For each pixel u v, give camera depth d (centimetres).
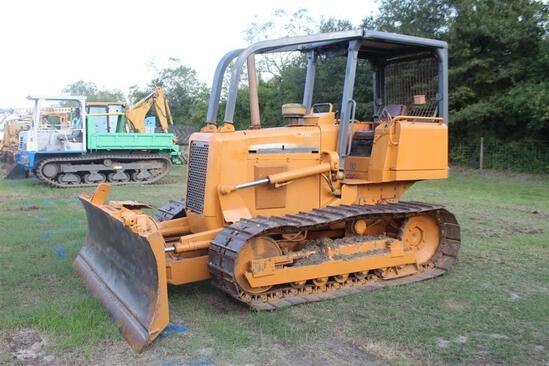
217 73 605
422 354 433
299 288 564
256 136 586
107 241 573
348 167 675
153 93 2052
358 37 603
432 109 688
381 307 537
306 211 612
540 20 1959
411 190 1511
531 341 459
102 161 1722
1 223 963
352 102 620
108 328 472
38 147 1616
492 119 2058
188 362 418
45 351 436
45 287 595
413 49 683
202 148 586
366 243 605
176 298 563
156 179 1791
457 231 667
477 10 2053
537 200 1304
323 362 418
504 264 704
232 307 538
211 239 553
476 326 491
